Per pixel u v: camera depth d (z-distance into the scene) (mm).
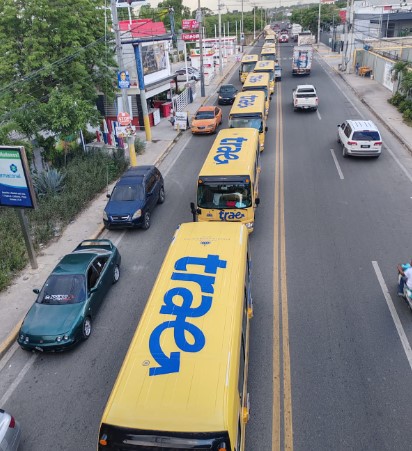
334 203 17062
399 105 30359
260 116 22516
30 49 21016
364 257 13211
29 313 10680
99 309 11602
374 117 29484
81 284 11102
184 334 6871
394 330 10180
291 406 8328
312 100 30844
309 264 13008
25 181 12484
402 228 14797
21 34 21234
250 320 10711
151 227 16391
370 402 8320
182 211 17594
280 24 169875
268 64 41938
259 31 117062
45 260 14336
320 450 7457
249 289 10422
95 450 7809
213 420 5602
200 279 8156
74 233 16141
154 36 27828
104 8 23891
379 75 40875
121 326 11000
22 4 20703
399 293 11203
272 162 22078
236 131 18328
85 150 24594
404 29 64750
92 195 19281
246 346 8633
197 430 5539
